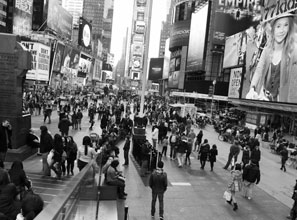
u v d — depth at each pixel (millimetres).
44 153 11742
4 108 14891
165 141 21562
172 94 105312
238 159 23062
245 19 82750
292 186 17484
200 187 15484
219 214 12250
